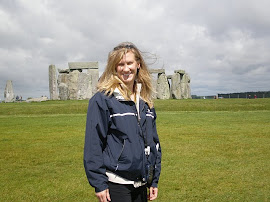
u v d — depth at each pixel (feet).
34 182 20.26
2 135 38.68
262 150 28.07
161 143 31.81
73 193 18.38
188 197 17.26
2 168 23.52
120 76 10.25
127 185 9.48
